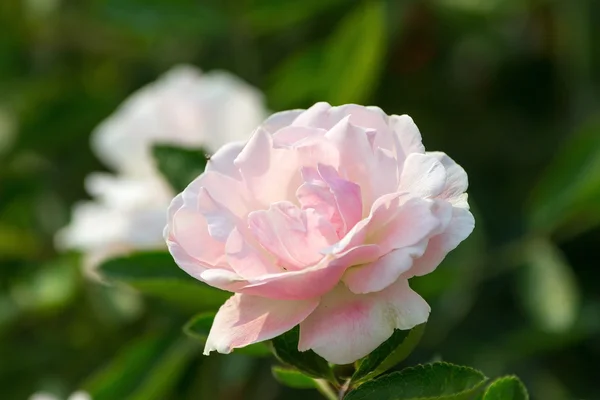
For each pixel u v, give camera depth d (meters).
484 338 0.69
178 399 0.65
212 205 0.46
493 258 0.67
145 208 0.64
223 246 0.46
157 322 0.69
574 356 0.70
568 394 0.67
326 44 0.67
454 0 0.73
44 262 0.77
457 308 0.65
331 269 0.45
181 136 0.66
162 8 0.74
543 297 0.65
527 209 0.69
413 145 0.47
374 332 0.45
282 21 0.75
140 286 0.55
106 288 0.70
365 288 0.45
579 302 0.68
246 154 0.47
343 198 0.46
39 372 0.74
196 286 0.54
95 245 0.64
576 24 0.72
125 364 0.60
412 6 0.76
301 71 0.67
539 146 0.76
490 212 0.73
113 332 0.74
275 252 0.46
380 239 0.46
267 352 0.52
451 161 0.47
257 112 0.66
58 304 0.72
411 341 0.48
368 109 0.47
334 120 0.47
